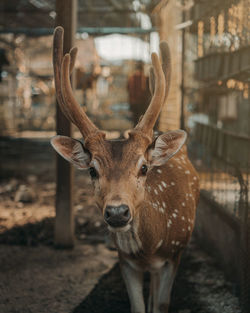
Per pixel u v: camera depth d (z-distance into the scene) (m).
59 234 4.34
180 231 2.81
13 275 3.71
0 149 10.08
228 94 4.38
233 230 3.40
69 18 3.99
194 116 5.31
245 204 3.00
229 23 3.71
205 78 4.57
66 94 2.44
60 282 3.59
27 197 6.16
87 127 2.38
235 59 3.66
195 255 4.12
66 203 4.27
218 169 4.12
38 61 13.08
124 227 2.05
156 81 2.43
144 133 2.33
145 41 9.13
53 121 15.60
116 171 2.15
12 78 10.66
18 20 10.33
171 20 5.85
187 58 5.21
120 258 2.71
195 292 3.34
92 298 3.31
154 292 2.94
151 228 2.46
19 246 4.42
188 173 3.20
